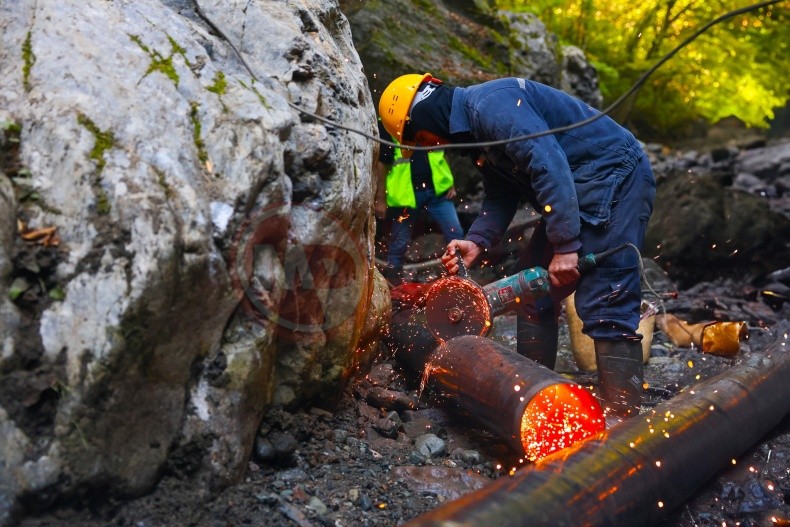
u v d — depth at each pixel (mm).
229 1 3312
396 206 6238
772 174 11789
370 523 2775
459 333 3832
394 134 3883
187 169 2588
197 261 2449
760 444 3787
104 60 2707
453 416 3900
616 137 3787
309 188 3031
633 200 3738
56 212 2430
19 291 2322
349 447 3307
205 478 2615
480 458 3439
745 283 7328
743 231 7344
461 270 4023
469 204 7336
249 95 2875
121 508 2443
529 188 3889
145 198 2406
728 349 5039
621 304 3730
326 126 3213
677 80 13180
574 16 12328
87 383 2262
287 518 2672
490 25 8320
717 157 12469
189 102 2750
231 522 2562
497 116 3576
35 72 2645
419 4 7727
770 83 13719
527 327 4332
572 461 2689
